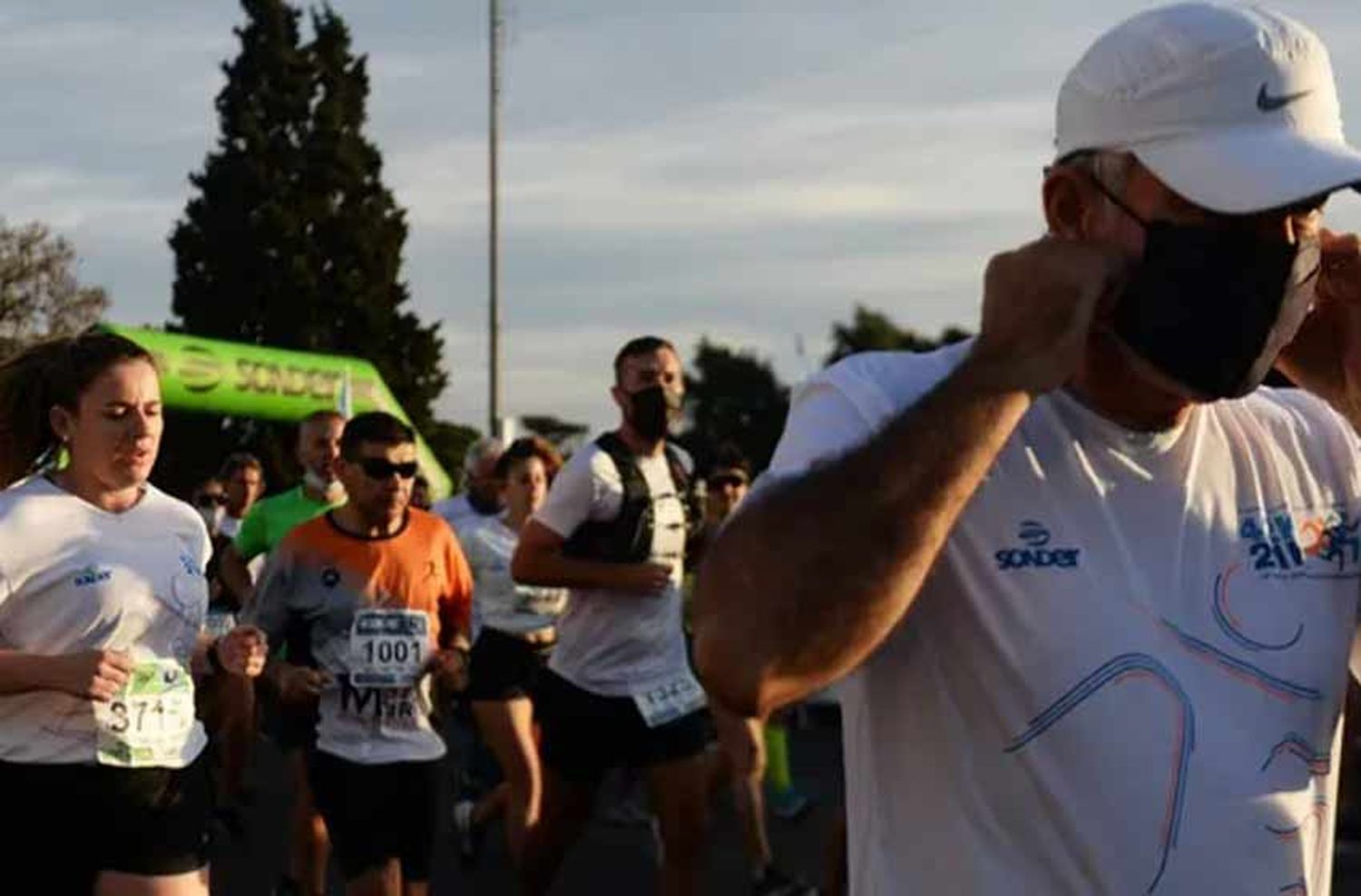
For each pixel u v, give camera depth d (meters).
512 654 8.22
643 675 6.79
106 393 4.91
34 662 4.69
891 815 2.14
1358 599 2.28
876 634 1.92
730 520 1.99
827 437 2.07
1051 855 2.07
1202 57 2.05
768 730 10.68
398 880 6.41
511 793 8.14
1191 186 2.03
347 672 6.40
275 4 48.94
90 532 4.91
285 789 12.22
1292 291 2.09
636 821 10.84
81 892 4.88
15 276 32.53
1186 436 2.19
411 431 6.57
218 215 48.72
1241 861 2.09
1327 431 2.31
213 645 5.17
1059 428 2.14
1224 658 2.13
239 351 18.39
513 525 8.84
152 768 4.89
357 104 49.41
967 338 2.19
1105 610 2.09
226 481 13.21
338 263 48.88
